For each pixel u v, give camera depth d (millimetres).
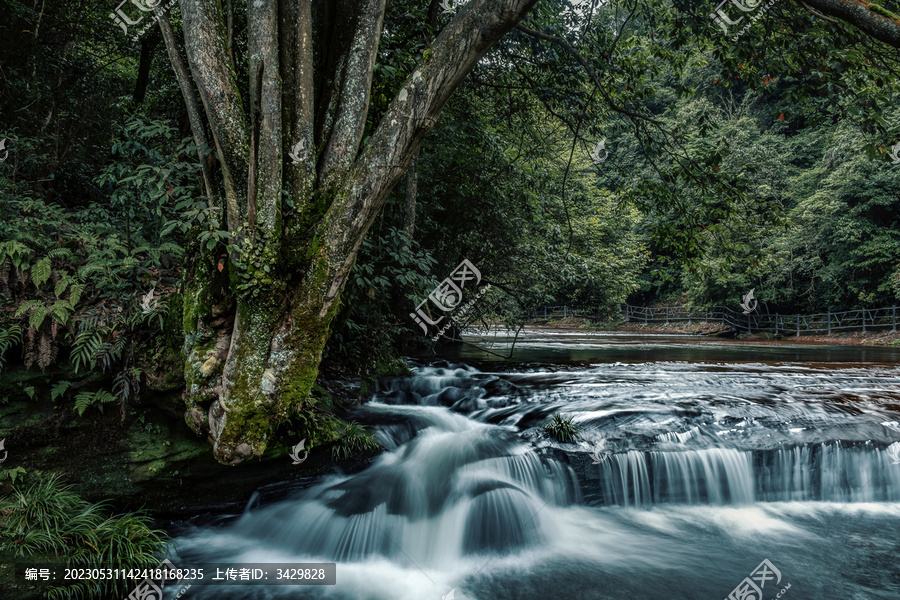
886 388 7176
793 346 16625
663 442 5176
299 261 3576
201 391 3562
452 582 3734
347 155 3768
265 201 3430
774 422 5605
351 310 6094
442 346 12961
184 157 4414
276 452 4238
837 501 5258
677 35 6652
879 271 19531
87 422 3859
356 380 6457
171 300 4012
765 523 4707
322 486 4480
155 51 6094
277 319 3539
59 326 3818
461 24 3553
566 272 9344
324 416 4750
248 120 3998
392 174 3646
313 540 4043
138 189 4301
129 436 3945
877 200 18000
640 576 3818
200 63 3363
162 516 3994
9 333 3596
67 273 3949
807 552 4180
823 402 6160
